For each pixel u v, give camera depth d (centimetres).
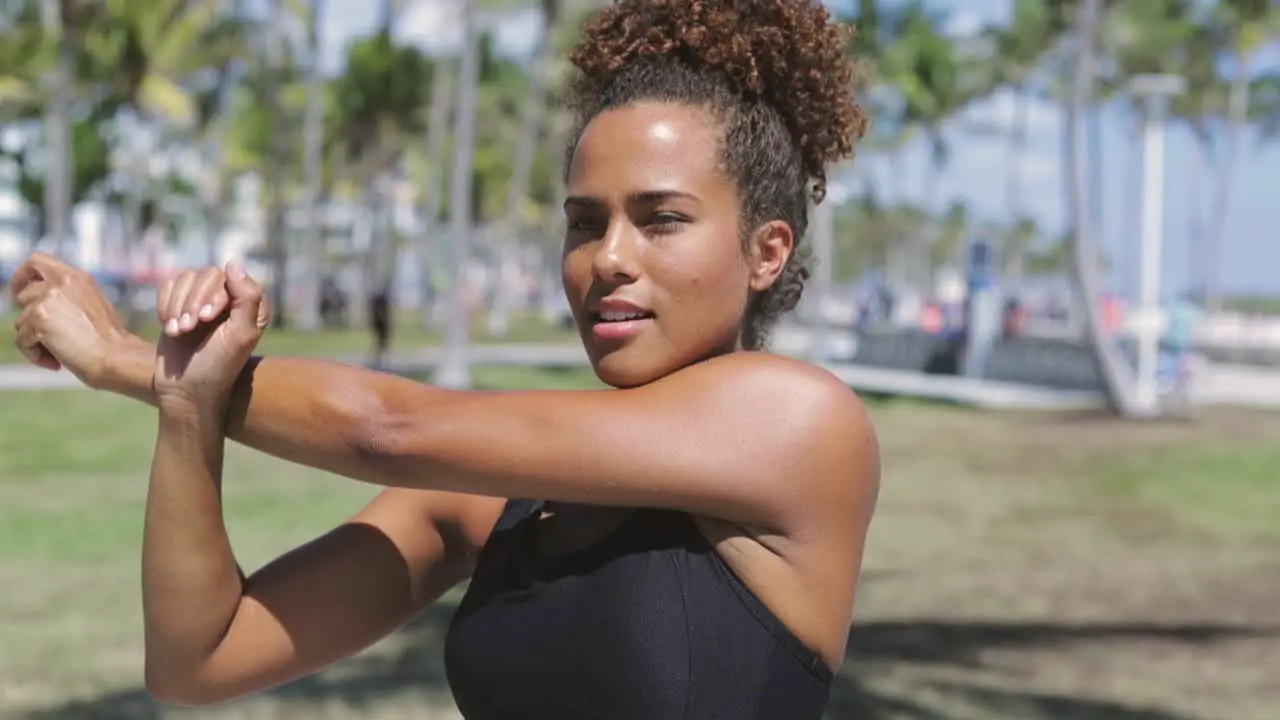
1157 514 1152
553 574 125
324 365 125
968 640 728
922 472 1402
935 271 10450
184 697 138
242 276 124
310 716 574
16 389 2116
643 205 126
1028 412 2039
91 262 5653
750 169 129
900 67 4091
